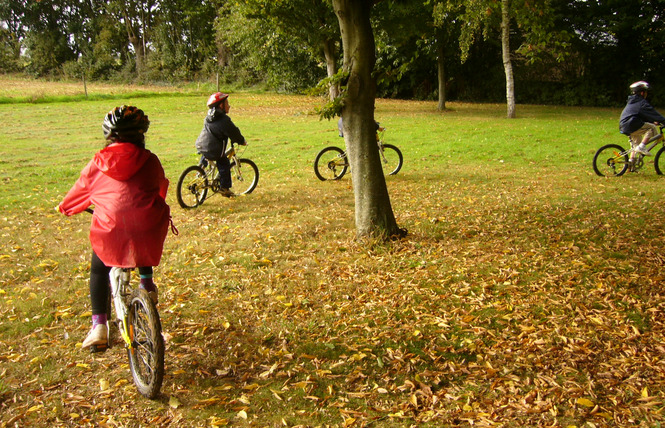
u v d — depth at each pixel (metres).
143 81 52.06
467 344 3.92
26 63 57.31
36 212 8.33
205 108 28.00
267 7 20.69
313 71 39.47
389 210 6.54
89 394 3.34
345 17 6.11
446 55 29.55
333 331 4.19
